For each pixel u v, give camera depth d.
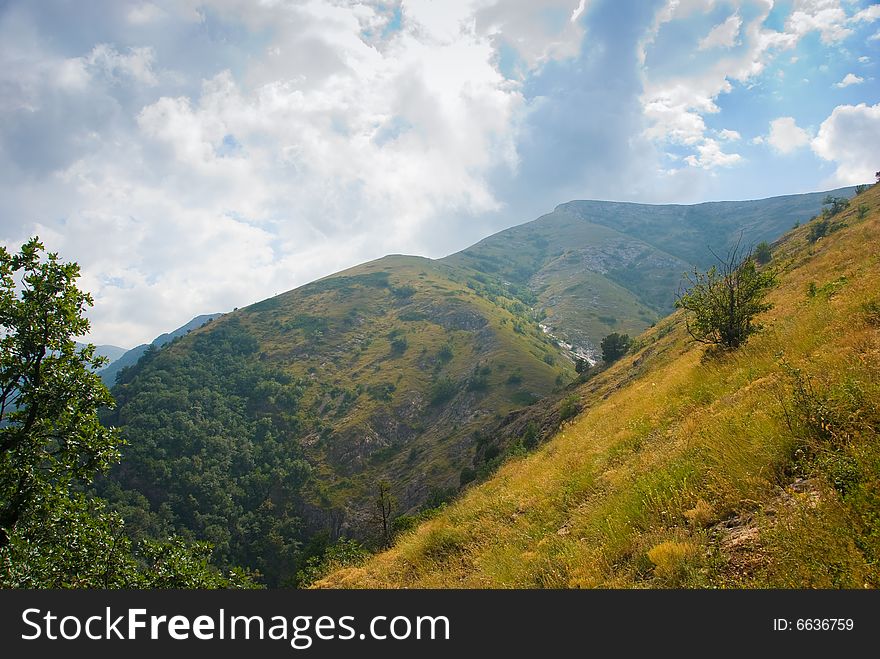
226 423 163.00
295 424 167.50
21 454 9.98
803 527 4.41
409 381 189.25
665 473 7.36
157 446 137.38
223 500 124.62
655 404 13.45
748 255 15.04
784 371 8.38
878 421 5.38
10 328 10.17
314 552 55.31
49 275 10.50
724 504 5.80
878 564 3.74
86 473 10.72
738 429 7.09
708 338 15.45
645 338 71.81
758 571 4.41
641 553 5.86
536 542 8.56
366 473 139.38
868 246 21.95
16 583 8.73
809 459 5.52
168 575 11.09
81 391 10.63
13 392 10.16
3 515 9.76
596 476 10.12
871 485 4.32
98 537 10.80
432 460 128.88
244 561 110.88
